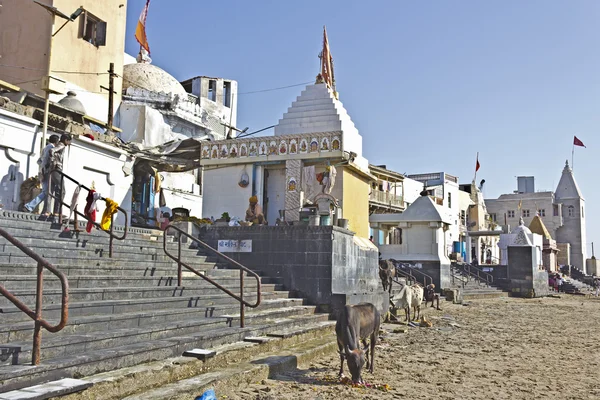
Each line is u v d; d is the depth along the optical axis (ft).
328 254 46.75
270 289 45.37
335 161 64.59
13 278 25.11
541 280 131.34
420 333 51.16
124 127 83.15
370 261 57.47
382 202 130.52
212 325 31.04
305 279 47.06
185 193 95.76
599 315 78.89
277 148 66.18
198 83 127.24
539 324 62.95
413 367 33.12
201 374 24.79
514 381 29.94
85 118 59.93
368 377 29.40
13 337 20.74
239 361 28.53
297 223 54.19
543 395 26.73
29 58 68.69
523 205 256.11
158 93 98.37
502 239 168.96
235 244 49.75
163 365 23.12
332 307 45.98
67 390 17.92
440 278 91.56
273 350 32.24
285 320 37.68
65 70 70.85
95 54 76.84
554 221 249.96
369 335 30.81
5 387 17.20
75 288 27.45
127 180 58.08
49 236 35.06
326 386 26.43
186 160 67.15
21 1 70.03
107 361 21.45
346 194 66.13
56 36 69.41
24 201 43.78
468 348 42.11
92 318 24.53
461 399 25.36
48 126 47.39
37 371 18.38
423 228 94.89
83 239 37.63
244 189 67.46
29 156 45.57
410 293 58.90
